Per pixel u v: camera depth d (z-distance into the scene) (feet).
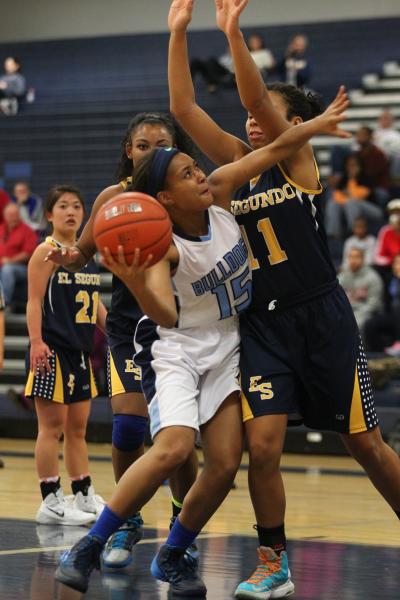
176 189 13.12
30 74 76.74
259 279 14.23
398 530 20.49
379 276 42.14
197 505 13.64
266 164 13.75
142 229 11.96
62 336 21.13
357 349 14.32
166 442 12.92
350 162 49.52
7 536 18.67
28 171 62.23
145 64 75.61
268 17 76.54
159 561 13.85
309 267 14.12
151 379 13.69
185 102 14.73
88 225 15.81
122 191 15.85
